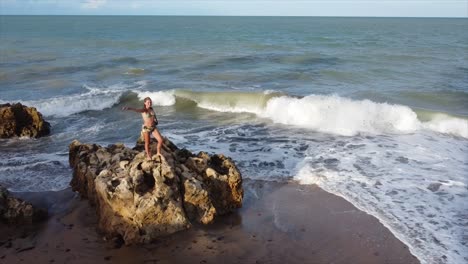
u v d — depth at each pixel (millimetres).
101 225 10781
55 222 11336
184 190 11109
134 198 10344
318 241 10469
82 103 23859
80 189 12648
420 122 19688
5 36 71688
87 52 48219
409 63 37594
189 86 28781
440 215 11391
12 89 27750
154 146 12242
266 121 21203
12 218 11164
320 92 26203
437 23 160750
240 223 11336
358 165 14977
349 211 11789
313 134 18859
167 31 92875
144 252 9977
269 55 44406
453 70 33719
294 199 12648
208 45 57344
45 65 37156
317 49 51344
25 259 9719
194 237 10602
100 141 18125
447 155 15969
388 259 9648
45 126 19344
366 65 36406
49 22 146875
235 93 24562
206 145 17344
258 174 14406
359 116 20312
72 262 9602
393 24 146000
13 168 14953
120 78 31938
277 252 10047
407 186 13188
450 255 9641
